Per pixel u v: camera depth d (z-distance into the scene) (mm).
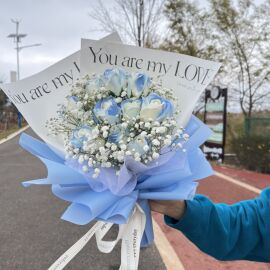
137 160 1414
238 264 4609
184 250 5012
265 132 13094
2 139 23875
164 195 1471
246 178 10789
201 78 1644
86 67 1655
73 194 1542
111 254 4801
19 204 7379
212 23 22688
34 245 5207
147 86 1533
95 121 1508
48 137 1673
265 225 1708
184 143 1563
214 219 1678
